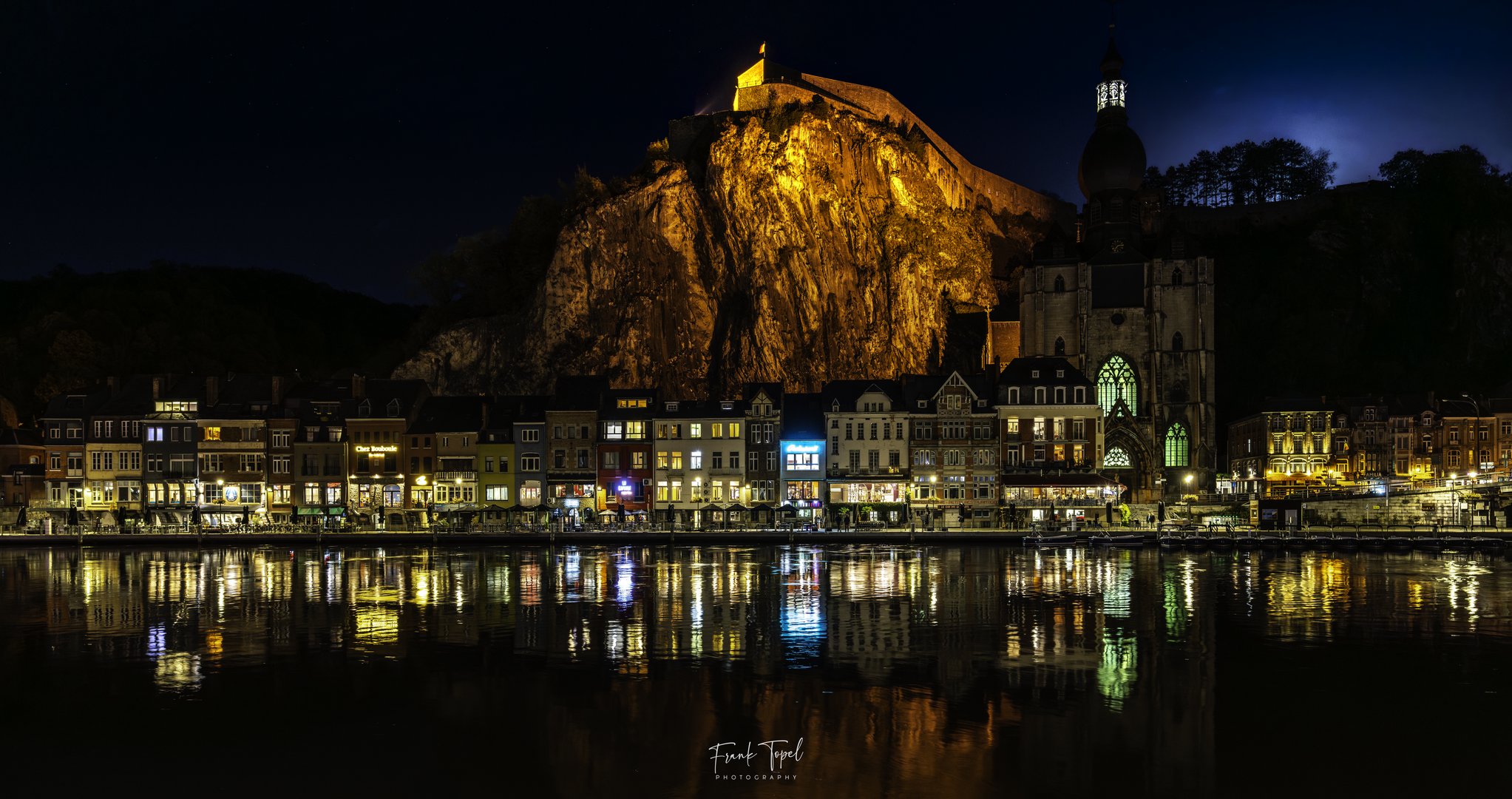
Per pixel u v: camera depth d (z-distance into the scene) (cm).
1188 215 18925
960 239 16425
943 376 11419
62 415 11712
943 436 11094
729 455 11138
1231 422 14212
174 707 3444
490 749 3005
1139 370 13625
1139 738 3094
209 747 3044
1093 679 3778
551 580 6531
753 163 15375
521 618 5041
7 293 17212
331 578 6744
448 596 5781
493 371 15000
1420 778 2770
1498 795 2656
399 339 17725
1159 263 13638
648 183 15750
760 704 3450
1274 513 10512
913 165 16638
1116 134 14812
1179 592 5947
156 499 11475
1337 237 17562
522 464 11262
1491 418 12500
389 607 5388
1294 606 5416
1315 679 3781
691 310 15200
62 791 2731
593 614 5134
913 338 15150
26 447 11894
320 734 3152
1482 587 6231
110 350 14275
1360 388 14938
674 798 2636
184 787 2744
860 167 16300
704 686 3678
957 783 2728
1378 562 7856
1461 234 17162
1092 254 14488
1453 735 3123
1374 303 16875
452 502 11350
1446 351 16475
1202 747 3008
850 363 14988
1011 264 17875
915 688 3647
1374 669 3944
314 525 10281
